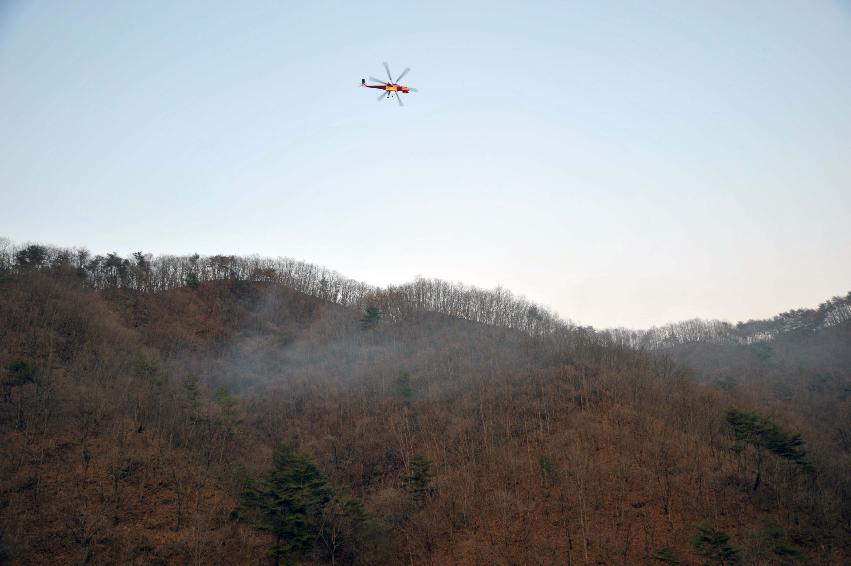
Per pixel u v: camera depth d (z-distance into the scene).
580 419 81.88
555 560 56.81
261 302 149.25
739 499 64.12
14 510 55.09
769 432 63.53
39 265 119.88
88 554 53.06
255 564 57.66
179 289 146.25
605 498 65.06
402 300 152.62
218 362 112.19
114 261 140.00
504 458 74.31
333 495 61.16
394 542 63.16
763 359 122.75
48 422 68.81
